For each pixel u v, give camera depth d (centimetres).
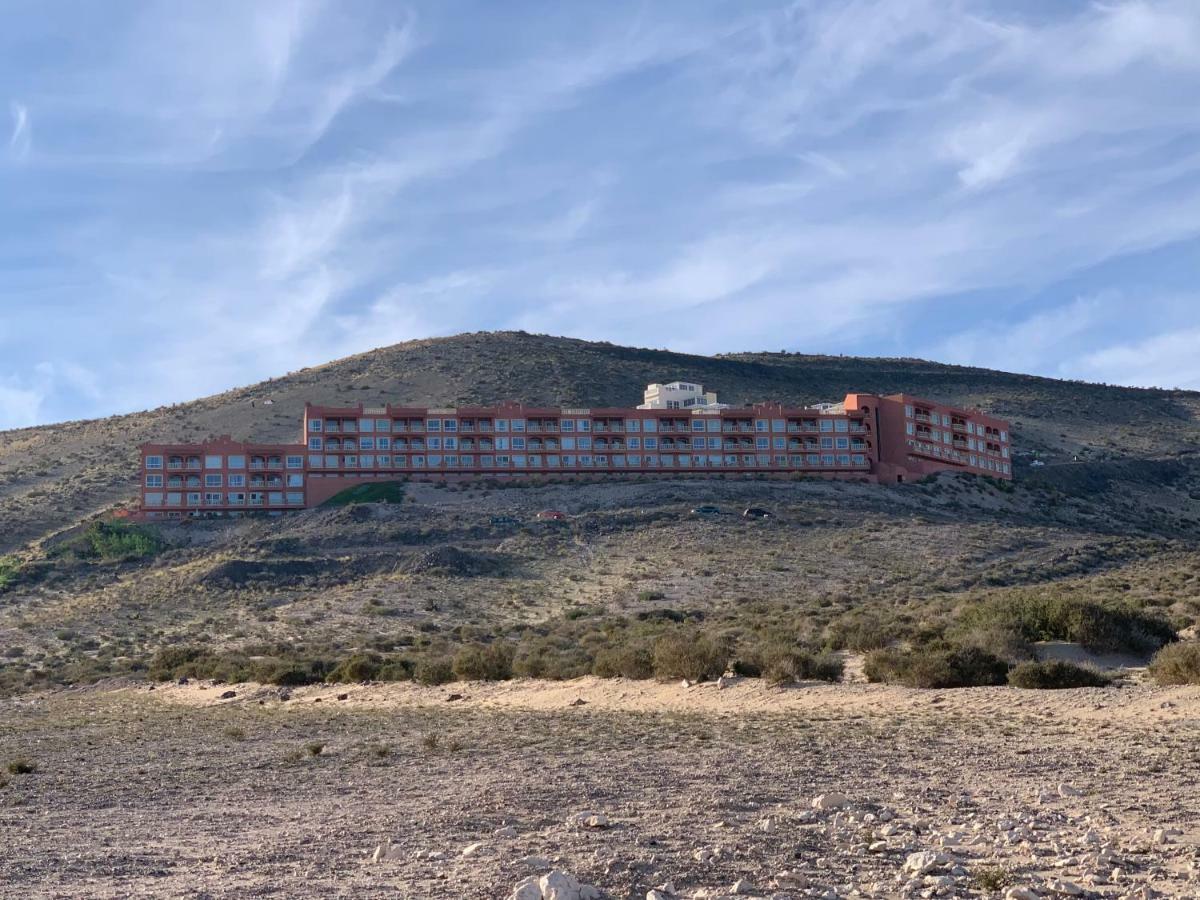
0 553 14700
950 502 15575
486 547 12850
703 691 4472
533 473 15725
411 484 15238
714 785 2256
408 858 1587
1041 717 3350
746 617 8412
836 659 4909
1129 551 12469
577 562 12175
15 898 1377
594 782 2339
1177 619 5944
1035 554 12125
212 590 11444
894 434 16400
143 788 2661
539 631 8831
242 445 15138
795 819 1839
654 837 1681
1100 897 1300
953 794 2100
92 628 10194
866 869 1466
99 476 18162
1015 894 1266
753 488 14950
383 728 3900
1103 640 4816
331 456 15338
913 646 5066
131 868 1595
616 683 4934
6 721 5109
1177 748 2619
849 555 11931
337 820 2027
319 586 11581
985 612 5322
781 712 3816
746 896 1288
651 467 15925
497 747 3139
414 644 8350
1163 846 1591
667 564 11694
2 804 2452
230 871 1552
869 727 3247
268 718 4519
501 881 1374
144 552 13588
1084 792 2086
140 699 6141
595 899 1270
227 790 2584
